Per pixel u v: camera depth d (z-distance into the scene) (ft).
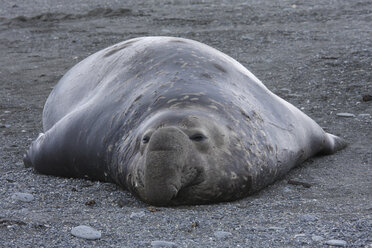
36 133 104.88
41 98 129.39
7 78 147.43
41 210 61.57
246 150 65.36
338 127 97.50
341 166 79.00
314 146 80.79
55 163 78.18
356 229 52.80
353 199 65.05
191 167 60.18
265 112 73.72
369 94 110.73
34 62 162.50
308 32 171.01
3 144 98.02
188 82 71.51
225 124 65.36
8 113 118.83
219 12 211.61
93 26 203.72
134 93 73.82
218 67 76.59
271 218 57.62
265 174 67.72
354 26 175.63
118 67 82.58
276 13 202.39
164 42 82.64
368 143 89.30
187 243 50.34
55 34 195.72
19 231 53.21
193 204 62.75
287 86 123.24
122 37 182.80
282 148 71.92
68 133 77.00
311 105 110.01
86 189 70.33
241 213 59.62
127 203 64.34
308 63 138.10
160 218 57.47
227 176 62.59
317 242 49.80
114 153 69.36
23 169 83.61
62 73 149.28
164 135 59.62
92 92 84.48
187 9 222.48
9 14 241.76
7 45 185.68
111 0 262.88
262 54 151.12
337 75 126.72
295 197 66.33
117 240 51.42
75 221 56.85
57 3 266.77
